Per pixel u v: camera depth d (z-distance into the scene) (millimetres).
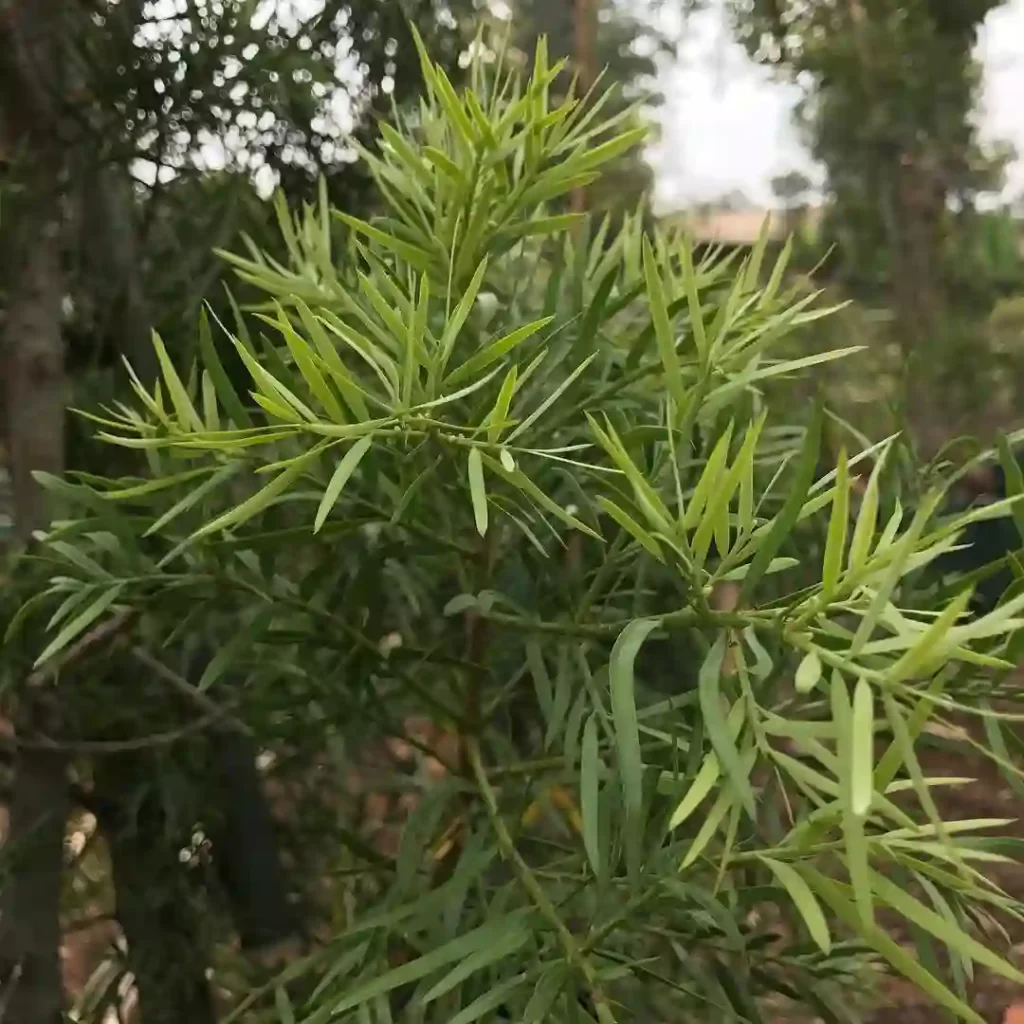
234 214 682
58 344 631
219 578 528
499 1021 463
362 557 571
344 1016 489
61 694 618
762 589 593
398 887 532
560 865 563
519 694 661
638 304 651
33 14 591
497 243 564
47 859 628
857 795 283
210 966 695
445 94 512
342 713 604
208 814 708
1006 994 754
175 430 483
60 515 601
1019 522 395
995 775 741
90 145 640
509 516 491
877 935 333
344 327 458
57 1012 638
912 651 307
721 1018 523
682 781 417
